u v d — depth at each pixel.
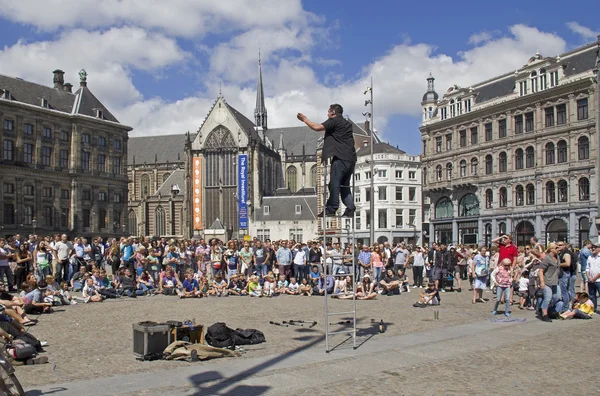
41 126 93.62
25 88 93.75
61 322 19.33
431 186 77.25
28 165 91.12
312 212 115.12
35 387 10.51
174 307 23.83
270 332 16.95
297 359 12.86
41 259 27.78
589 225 56.09
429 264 36.78
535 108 62.88
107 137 104.31
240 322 19.27
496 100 67.81
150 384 10.68
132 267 31.02
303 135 152.88
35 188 92.06
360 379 11.06
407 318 20.14
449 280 33.03
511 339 15.49
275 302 26.02
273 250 34.00
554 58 61.78
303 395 9.97
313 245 33.44
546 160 61.81
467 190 71.94
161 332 13.16
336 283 29.41
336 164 12.88
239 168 121.62
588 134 56.94
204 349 13.02
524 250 26.02
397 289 30.36
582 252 24.73
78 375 11.50
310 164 142.25
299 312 22.11
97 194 101.81
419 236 92.12
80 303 25.41
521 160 64.81
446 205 76.06
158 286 31.02
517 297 27.94
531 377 11.30
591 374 11.55
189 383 10.76
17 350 12.48
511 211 65.19
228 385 10.60
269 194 130.00
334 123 12.81
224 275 32.06
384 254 33.03
